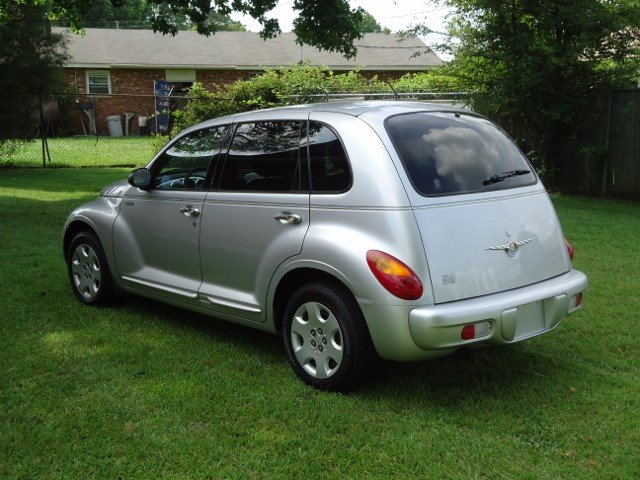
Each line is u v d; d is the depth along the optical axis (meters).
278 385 4.29
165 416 3.85
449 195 3.97
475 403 4.05
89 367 4.54
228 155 4.83
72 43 31.67
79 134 30.95
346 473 3.29
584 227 9.52
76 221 6.00
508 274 4.02
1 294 6.26
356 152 4.04
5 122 17.83
